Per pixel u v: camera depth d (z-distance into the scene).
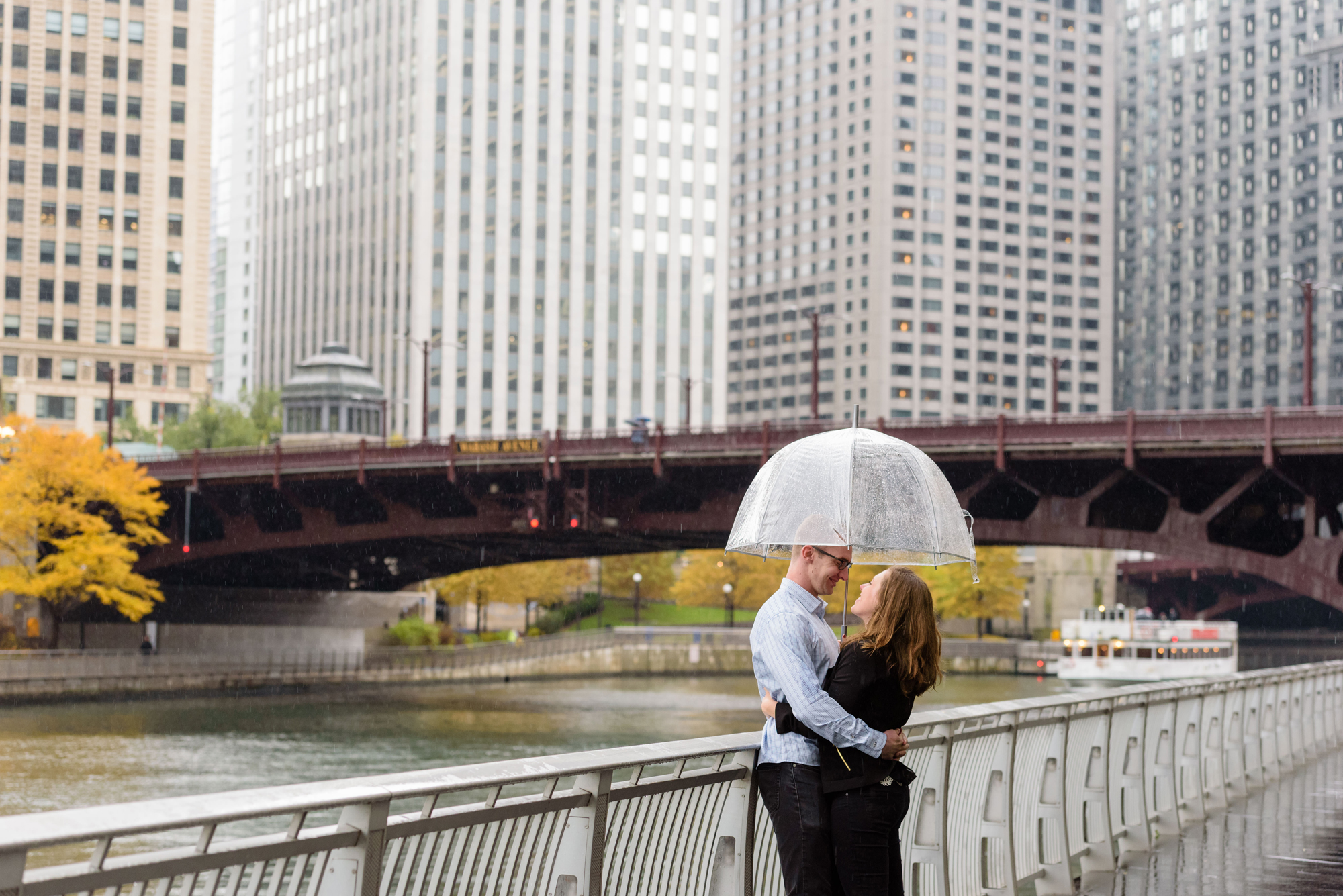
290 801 4.43
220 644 93.56
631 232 188.62
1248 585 135.00
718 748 6.61
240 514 76.94
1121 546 52.44
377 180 183.88
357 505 77.75
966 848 10.18
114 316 134.00
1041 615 132.62
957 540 7.59
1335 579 48.59
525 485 67.31
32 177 131.75
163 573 88.12
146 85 135.62
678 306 190.50
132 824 3.92
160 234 135.75
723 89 195.62
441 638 105.31
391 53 183.38
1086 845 13.11
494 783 5.22
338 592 104.12
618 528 64.81
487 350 179.00
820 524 6.65
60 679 74.50
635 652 115.62
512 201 181.50
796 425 58.41
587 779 6.06
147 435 132.00
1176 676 91.88
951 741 9.43
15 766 49.50
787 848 6.35
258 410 156.50
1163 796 15.45
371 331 182.50
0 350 130.00
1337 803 18.41
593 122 187.12
